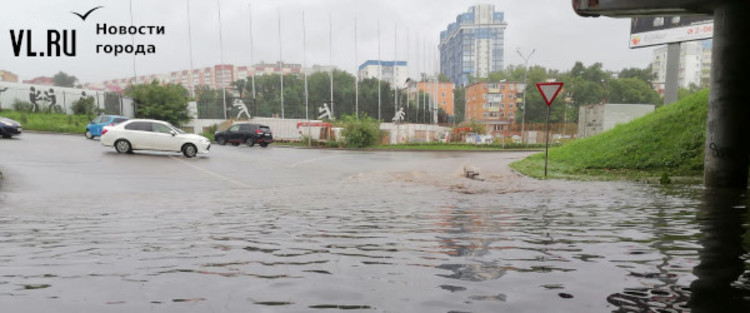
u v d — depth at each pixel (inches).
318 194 389.7
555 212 262.1
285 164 776.3
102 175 535.8
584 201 323.3
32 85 1683.1
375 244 168.4
